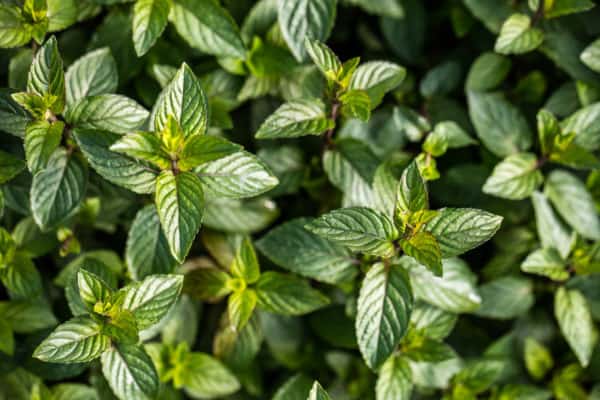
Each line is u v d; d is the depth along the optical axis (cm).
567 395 88
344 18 93
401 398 83
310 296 83
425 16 92
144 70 86
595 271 85
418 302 85
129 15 85
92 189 83
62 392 83
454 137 85
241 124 89
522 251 88
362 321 78
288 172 87
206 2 83
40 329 83
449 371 86
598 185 88
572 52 89
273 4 86
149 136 76
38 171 76
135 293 77
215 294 83
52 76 77
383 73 81
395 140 88
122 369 78
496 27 89
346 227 76
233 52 84
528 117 91
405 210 77
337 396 87
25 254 83
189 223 75
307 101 80
